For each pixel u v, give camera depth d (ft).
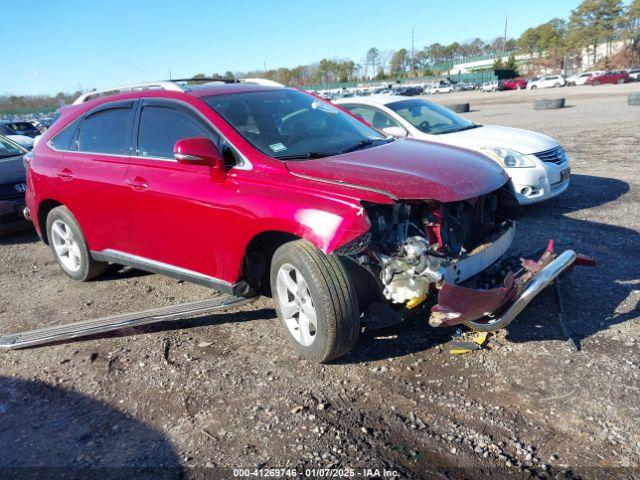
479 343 12.01
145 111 14.74
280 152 12.55
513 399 10.13
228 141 12.71
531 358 11.37
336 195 10.61
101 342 13.65
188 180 13.02
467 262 11.39
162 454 9.37
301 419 10.01
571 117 62.85
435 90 253.03
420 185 10.79
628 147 37.78
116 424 10.32
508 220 13.55
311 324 11.56
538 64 336.29
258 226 11.55
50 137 17.88
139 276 18.28
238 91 14.66
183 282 17.42
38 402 11.27
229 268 12.57
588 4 309.42
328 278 10.71
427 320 13.26
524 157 21.67
